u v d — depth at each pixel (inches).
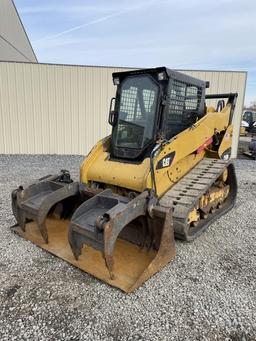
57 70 398.0
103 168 143.6
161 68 129.7
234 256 129.1
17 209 136.8
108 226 97.6
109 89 413.4
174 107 144.3
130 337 82.0
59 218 150.2
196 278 111.0
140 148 138.9
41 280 107.6
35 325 86.0
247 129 797.9
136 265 113.8
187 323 87.6
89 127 421.1
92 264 114.6
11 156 398.0
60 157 397.7
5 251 127.6
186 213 123.7
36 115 407.5
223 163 173.3
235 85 417.7
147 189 118.1
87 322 87.4
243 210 191.0
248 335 83.4
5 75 389.7
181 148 142.4
